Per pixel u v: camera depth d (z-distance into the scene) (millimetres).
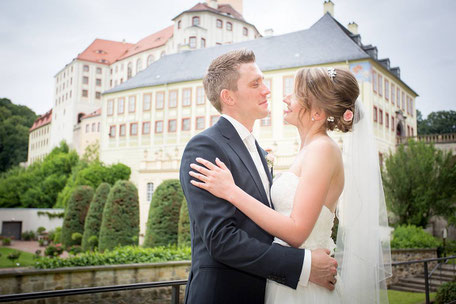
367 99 29219
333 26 35000
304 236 1672
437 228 29469
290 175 1938
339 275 2145
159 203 15742
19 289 7941
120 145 43344
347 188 2135
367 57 29594
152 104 41438
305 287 1784
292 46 34938
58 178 51531
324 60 31156
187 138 38656
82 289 1911
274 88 32719
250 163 1885
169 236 15391
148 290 8883
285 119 2129
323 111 1987
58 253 21203
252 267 1548
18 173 60062
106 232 16828
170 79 40719
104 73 74812
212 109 37625
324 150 1817
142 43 72625
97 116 56750
